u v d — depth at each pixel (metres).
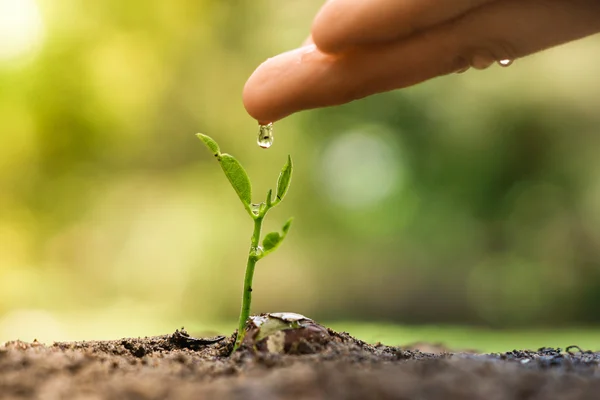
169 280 1.41
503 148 1.39
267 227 1.47
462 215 1.43
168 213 1.45
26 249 1.40
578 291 1.34
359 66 0.30
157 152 1.50
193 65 1.52
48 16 1.44
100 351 0.29
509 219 1.40
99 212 1.44
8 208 1.41
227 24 1.52
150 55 1.50
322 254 1.48
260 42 1.50
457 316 1.41
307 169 1.50
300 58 0.30
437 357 0.28
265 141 0.31
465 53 0.30
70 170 1.45
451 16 0.29
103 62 1.47
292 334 0.28
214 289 1.42
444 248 1.44
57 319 1.21
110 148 1.47
